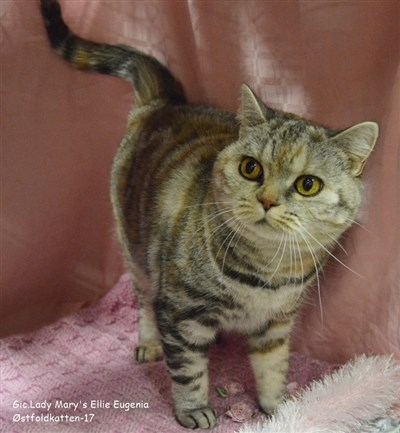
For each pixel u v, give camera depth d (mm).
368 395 603
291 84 667
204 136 659
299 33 641
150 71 738
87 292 847
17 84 739
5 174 766
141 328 729
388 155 596
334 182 530
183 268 583
